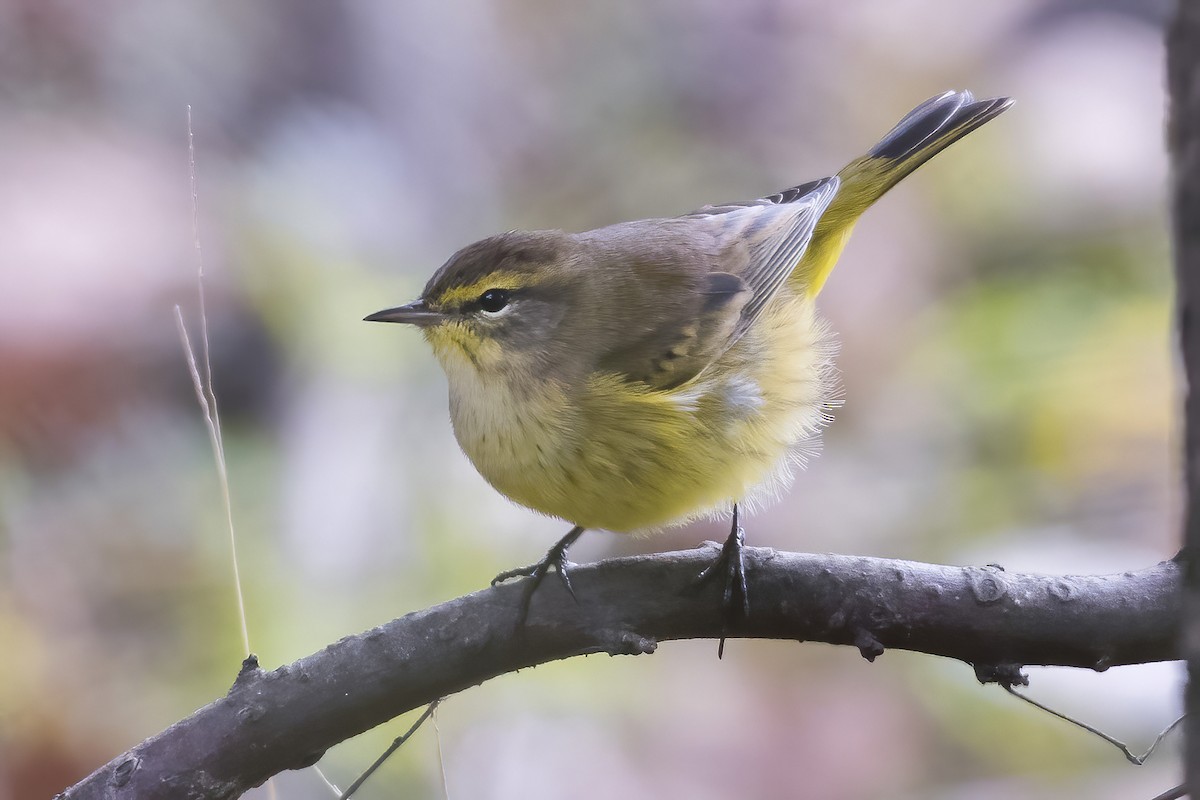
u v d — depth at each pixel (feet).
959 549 39.06
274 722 17.80
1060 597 17.56
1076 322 44.29
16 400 38.24
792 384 25.50
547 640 18.42
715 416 23.88
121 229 42.01
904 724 36.09
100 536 35.76
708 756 34.73
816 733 35.68
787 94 54.44
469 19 53.72
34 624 33.76
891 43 54.85
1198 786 14.15
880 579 18.02
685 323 24.44
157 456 38.09
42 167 43.60
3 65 46.96
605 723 34.01
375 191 47.52
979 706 35.50
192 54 49.62
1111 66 51.16
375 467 38.11
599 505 23.85
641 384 23.61
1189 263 13.17
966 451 42.16
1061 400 42.01
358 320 41.04
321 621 34.09
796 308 27.04
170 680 33.32
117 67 48.47
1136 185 47.98
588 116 54.34
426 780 31.01
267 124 49.14
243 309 41.27
